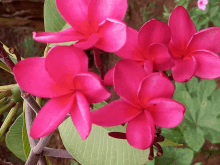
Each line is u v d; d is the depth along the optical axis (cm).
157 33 31
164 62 31
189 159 67
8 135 52
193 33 34
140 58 32
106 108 29
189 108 72
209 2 106
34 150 40
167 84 28
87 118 27
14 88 41
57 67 28
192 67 32
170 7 157
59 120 28
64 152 44
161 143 46
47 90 29
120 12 30
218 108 69
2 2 121
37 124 28
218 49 33
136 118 30
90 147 44
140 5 172
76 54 28
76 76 28
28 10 126
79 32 31
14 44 168
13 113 42
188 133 70
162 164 67
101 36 30
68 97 29
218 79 113
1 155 138
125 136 31
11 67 35
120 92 29
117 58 153
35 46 164
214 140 68
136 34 32
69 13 31
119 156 43
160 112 29
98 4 30
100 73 32
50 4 47
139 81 29
